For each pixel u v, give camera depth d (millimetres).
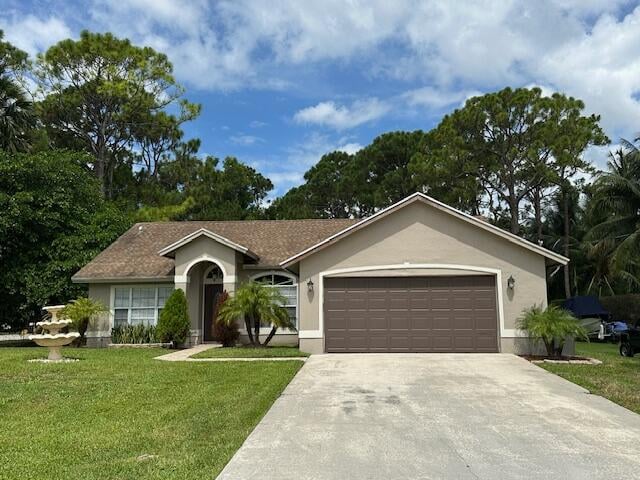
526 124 34844
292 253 20922
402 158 41156
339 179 45375
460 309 16516
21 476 5699
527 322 15242
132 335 19969
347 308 16844
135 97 36625
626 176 28922
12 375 11930
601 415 8578
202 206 41312
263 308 17391
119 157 40031
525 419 8297
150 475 5750
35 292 21906
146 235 23672
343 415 8492
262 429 7641
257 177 50312
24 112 28922
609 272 30328
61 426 7773
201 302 20453
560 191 38844
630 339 18516
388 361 14359
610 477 5797
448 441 7117
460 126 35500
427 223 16906
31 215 22172
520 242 16266
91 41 34625
